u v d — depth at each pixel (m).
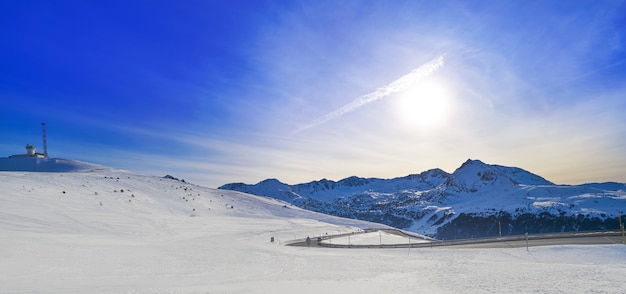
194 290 20.33
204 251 47.44
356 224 160.12
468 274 29.12
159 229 80.12
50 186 107.44
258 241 78.94
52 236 51.62
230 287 21.81
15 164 186.88
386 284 24.14
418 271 31.92
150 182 153.75
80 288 20.28
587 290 21.11
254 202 166.25
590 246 45.25
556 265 34.19
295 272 31.20
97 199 102.69
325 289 21.69
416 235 148.62
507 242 59.59
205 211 126.19
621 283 23.27
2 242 39.06
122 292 19.16
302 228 111.75
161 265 32.88
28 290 19.47
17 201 81.88
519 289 21.84
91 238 55.34
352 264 37.84
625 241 49.03
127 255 38.66
